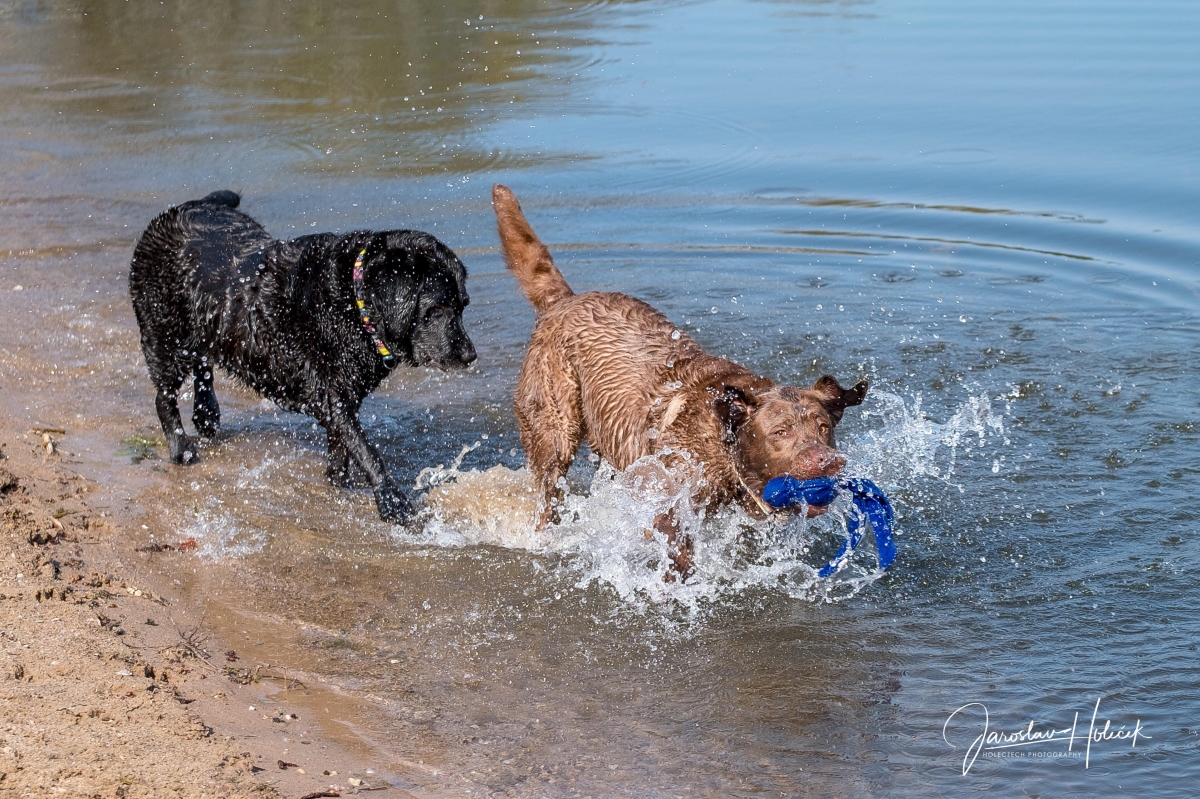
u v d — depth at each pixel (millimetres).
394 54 19797
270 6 23203
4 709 4590
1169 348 9414
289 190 13406
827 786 4691
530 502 7352
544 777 4703
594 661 5613
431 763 4754
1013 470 7578
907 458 7773
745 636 5863
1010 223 12242
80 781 4184
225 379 9453
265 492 7406
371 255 7031
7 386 8719
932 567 6508
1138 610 5984
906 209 12695
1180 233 11750
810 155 14391
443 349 7156
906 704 5262
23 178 13953
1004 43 19688
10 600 5527
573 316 6859
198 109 16797
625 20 22609
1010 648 5699
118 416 8422
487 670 5508
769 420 5738
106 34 21312
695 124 15727
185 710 4797
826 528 7000
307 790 4441
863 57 19141
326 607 6027
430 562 6566
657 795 4609
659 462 6156
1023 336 9773
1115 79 17016
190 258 7727
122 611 5707
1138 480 7367
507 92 17500
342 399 7289
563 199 13156
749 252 11766
